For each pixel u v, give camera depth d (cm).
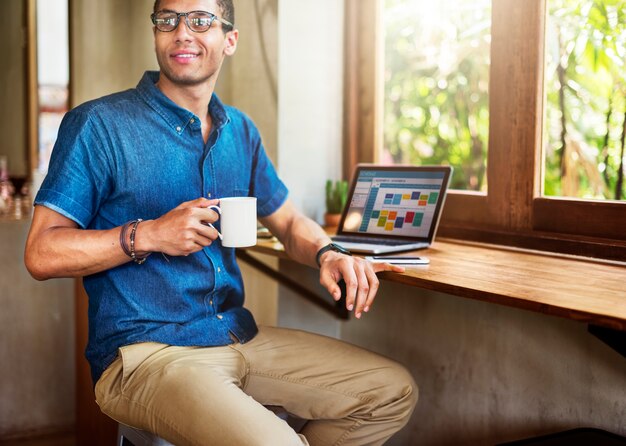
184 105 158
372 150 242
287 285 231
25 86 343
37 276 142
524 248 192
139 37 338
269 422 128
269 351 162
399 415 156
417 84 234
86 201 146
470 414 201
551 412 178
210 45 154
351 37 243
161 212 154
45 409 295
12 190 314
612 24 175
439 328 209
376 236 202
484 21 212
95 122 147
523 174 194
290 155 237
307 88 238
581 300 127
